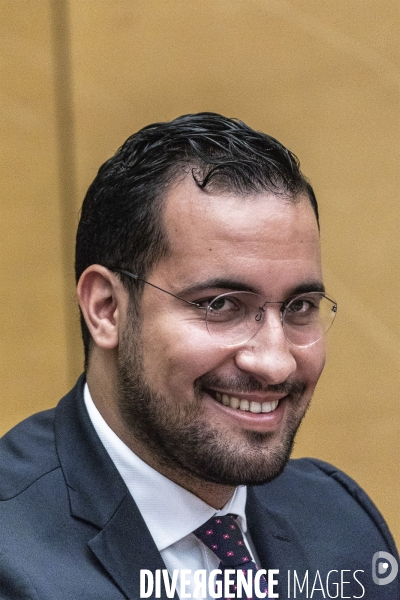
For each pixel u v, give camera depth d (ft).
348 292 14.80
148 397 6.70
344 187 14.70
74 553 6.59
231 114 14.35
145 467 7.00
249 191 6.55
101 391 7.16
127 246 6.77
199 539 7.04
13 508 6.76
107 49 14.08
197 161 6.63
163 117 14.14
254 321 6.58
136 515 6.79
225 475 6.64
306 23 14.53
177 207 6.53
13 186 14.01
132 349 6.79
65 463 7.05
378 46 14.69
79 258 7.40
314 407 14.87
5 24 13.87
